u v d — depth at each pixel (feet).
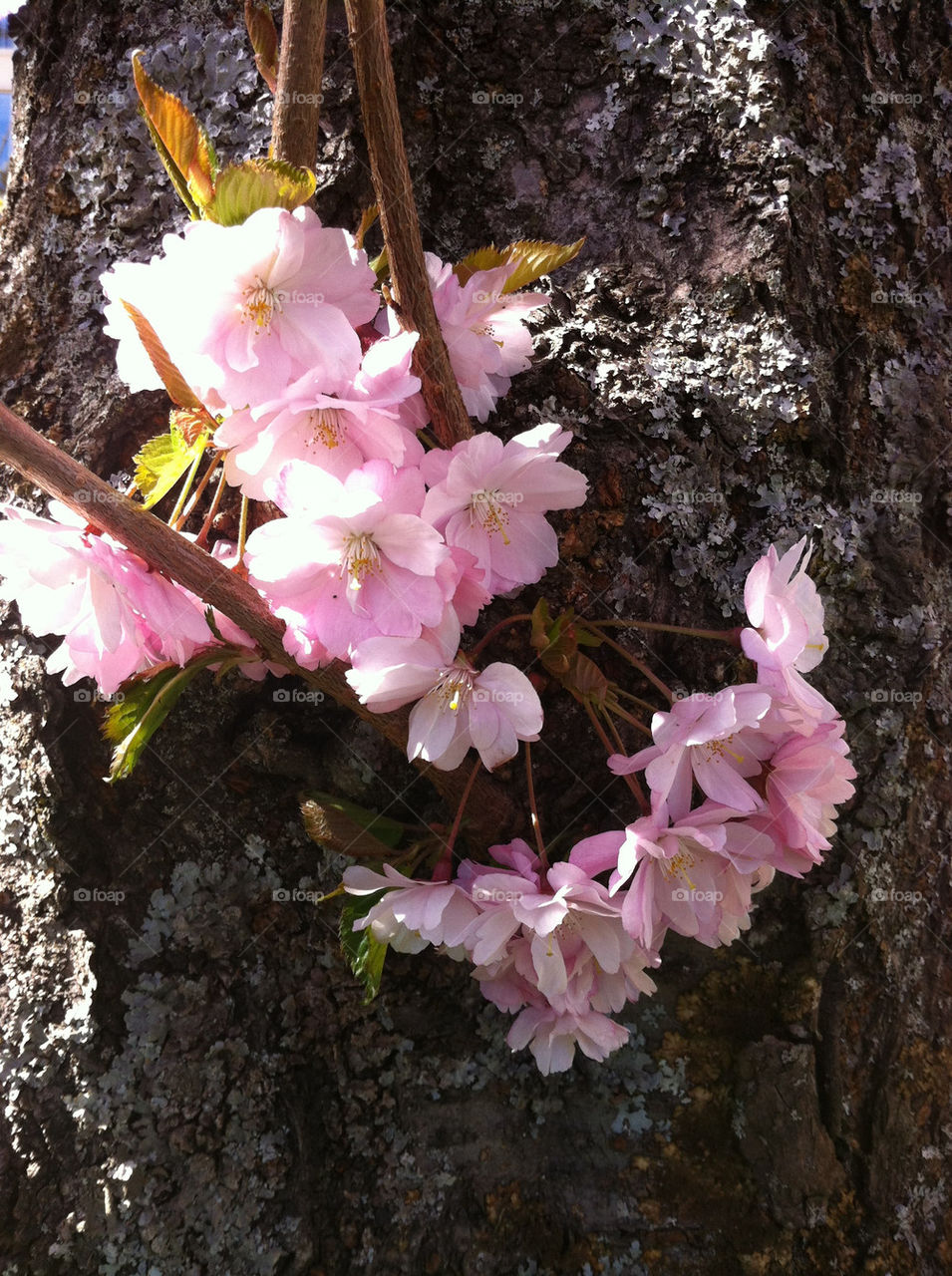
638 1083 1.27
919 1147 1.29
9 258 1.32
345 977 1.28
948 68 1.42
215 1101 1.23
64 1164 1.21
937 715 1.35
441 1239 1.23
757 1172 1.24
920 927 1.33
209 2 1.29
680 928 1.08
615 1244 1.23
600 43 1.31
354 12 0.98
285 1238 1.22
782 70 1.29
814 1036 1.26
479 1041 1.28
